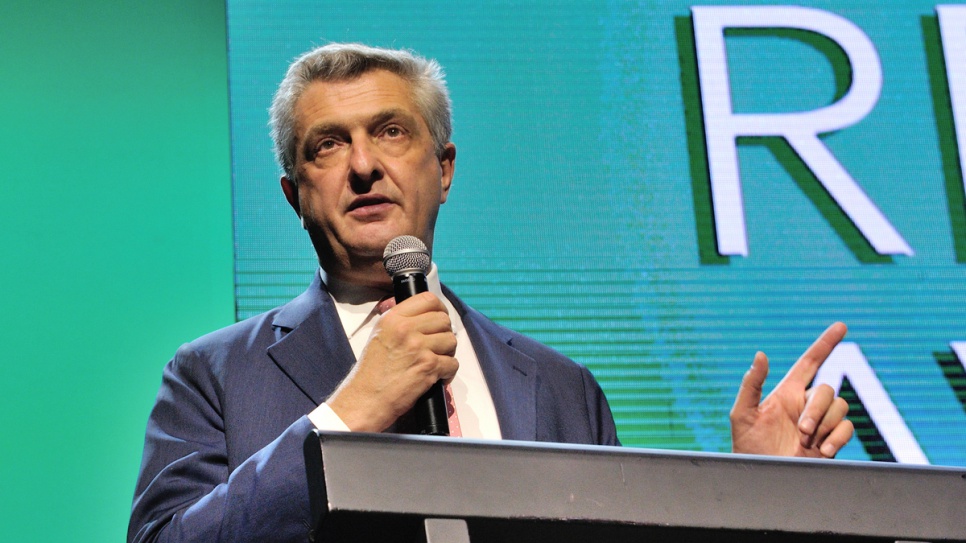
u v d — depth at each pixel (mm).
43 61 3801
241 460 2088
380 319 1898
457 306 2467
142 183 3764
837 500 1331
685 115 4133
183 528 1792
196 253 3748
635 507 1266
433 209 2398
